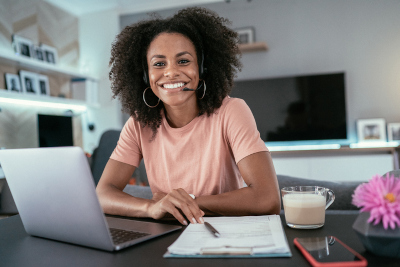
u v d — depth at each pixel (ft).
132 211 3.03
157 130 3.94
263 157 3.19
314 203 2.37
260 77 14.65
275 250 1.81
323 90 13.87
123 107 4.30
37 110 13.38
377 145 13.25
